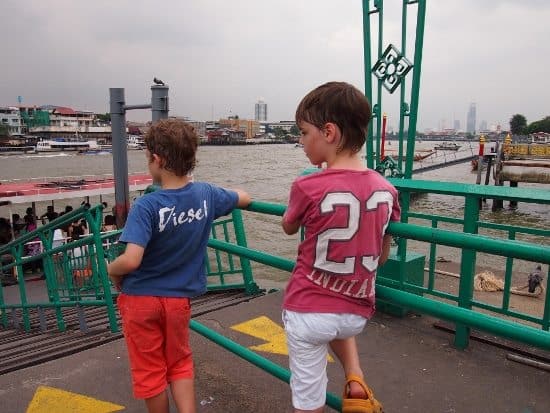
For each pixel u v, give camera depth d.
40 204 26.48
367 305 1.80
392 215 1.88
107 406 3.05
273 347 3.85
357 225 1.66
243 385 3.22
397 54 4.95
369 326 4.23
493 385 3.23
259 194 32.28
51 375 3.46
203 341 3.92
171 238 2.14
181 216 2.14
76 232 13.04
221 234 18.42
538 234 3.89
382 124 5.32
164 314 2.19
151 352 2.22
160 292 2.17
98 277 7.03
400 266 4.59
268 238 18.00
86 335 5.19
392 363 3.54
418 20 4.65
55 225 5.85
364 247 1.68
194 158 2.20
